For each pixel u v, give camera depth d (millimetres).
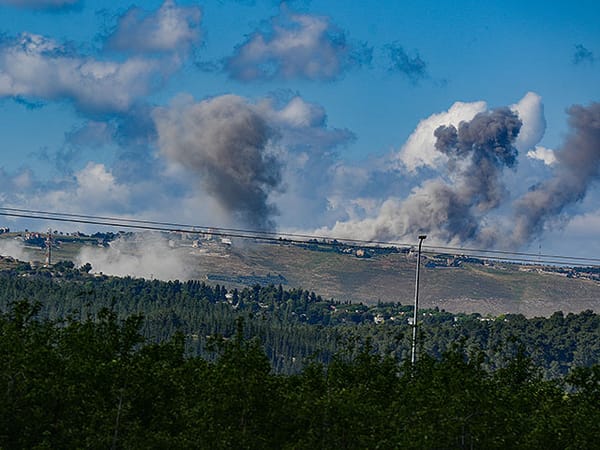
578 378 94812
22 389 78750
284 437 82375
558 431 79688
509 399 84062
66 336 90250
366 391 91000
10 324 89250
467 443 79062
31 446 77938
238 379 81688
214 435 77750
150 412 83625
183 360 95688
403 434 76188
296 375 95000
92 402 79750
